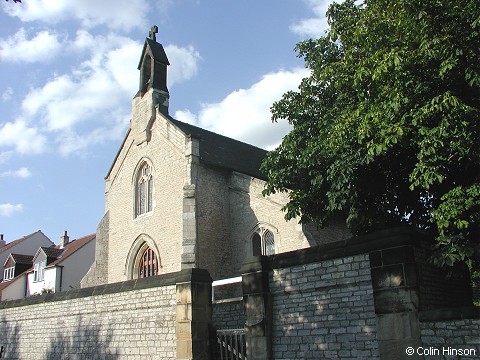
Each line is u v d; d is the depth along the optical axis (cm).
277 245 2041
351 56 1148
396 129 902
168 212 2258
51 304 1594
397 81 943
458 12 900
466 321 775
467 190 885
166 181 2312
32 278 3966
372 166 1133
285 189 1458
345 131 1069
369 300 916
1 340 1783
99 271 2512
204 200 2189
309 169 1279
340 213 1311
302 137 1423
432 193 1162
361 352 906
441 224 884
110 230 2594
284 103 1519
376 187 1155
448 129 862
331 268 984
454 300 1001
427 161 894
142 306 1284
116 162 2688
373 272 907
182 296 1173
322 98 1448
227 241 2223
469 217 902
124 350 1298
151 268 2336
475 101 936
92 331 1409
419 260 906
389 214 1211
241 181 2270
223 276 2148
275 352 1032
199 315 1155
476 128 866
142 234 2370
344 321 942
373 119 967
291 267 1050
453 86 941
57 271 3647
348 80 1151
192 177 2177
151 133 2484
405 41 996
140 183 2519
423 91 938
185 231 2048
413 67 942
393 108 950
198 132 2680
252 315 1066
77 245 4009
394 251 886
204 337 1147
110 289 1391
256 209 2178
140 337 1266
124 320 1324
